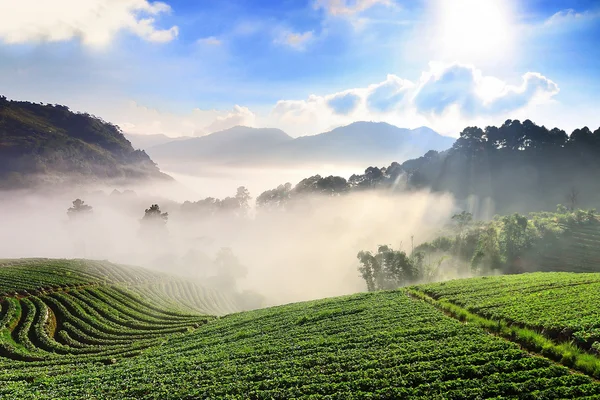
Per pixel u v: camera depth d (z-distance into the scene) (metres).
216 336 48.78
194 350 42.06
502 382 25.28
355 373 28.84
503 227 97.19
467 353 30.47
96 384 33.09
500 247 88.69
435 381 26.39
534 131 187.12
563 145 181.62
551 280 53.06
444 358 29.62
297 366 31.86
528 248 86.50
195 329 57.53
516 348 30.70
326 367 30.84
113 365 40.09
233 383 29.84
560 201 142.00
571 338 31.27
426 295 54.03
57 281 70.19
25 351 46.53
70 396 30.36
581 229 96.44
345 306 52.56
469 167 181.38
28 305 59.06
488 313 40.25
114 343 51.72
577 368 27.19
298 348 36.47
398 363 30.12
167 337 52.41
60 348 48.31
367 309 48.84
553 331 33.06
